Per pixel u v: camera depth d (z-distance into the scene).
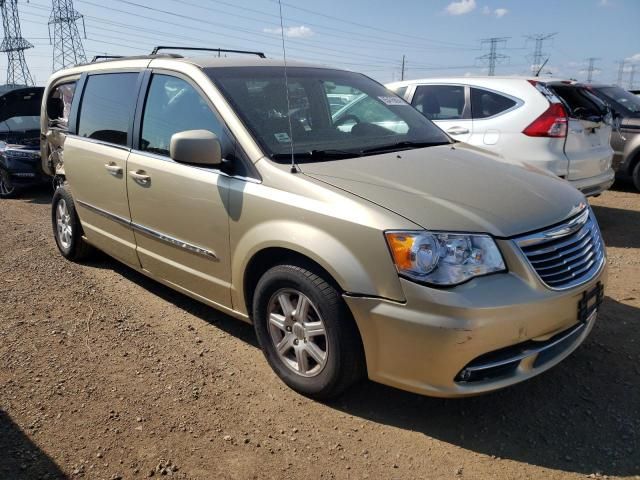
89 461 2.70
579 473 2.62
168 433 2.91
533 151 6.05
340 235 2.83
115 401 3.19
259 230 3.18
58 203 5.61
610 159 6.73
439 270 2.62
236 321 4.21
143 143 4.16
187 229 3.73
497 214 2.83
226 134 3.47
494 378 2.73
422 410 3.11
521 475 2.62
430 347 2.61
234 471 2.65
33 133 10.22
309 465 2.69
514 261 2.72
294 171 3.15
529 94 6.21
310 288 2.96
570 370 3.47
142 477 2.60
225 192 3.39
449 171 3.31
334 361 2.95
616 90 9.00
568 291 2.84
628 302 4.44
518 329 2.65
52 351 3.76
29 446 2.80
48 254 5.90
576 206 3.21
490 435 2.90
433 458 2.74
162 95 4.05
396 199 2.86
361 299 2.76
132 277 5.17
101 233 4.83
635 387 3.28
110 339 3.94
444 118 6.84
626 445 2.79
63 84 5.95
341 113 4.07
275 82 3.90
